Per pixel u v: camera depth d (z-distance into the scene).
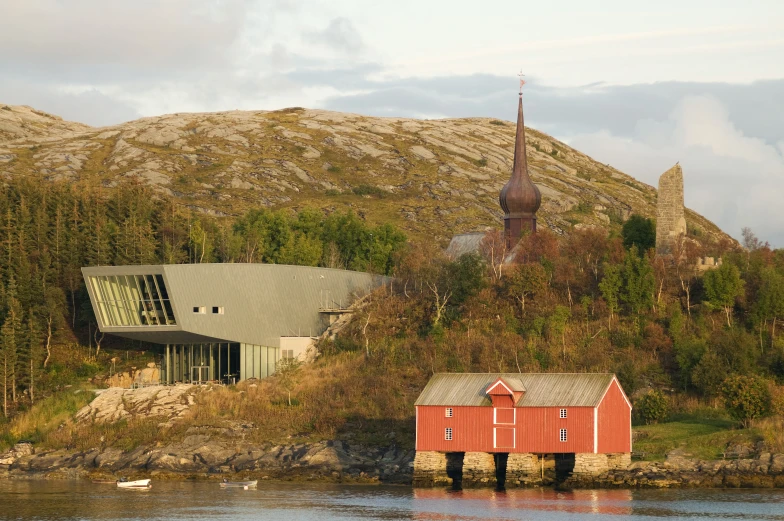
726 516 182.62
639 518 182.50
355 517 188.75
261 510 197.75
